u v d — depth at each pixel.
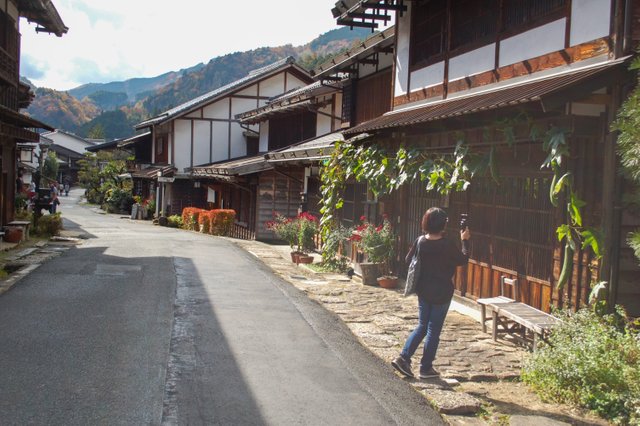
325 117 19.72
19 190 24.25
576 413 4.92
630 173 5.12
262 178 20.89
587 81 5.58
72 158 77.25
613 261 5.89
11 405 4.41
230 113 31.56
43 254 13.01
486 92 8.36
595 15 6.31
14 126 13.25
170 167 30.48
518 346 6.92
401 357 5.77
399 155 9.70
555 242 6.85
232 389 5.04
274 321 7.67
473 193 8.87
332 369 5.77
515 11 7.97
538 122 6.52
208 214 23.95
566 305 6.48
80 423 4.16
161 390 4.90
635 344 5.24
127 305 8.08
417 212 10.60
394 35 11.88
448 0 9.77
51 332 6.48
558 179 6.21
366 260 11.91
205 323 7.32
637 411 4.44
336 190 12.98
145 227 25.88
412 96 10.98
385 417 4.65
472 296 8.90
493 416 4.86
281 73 31.86
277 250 17.48
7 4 14.83
